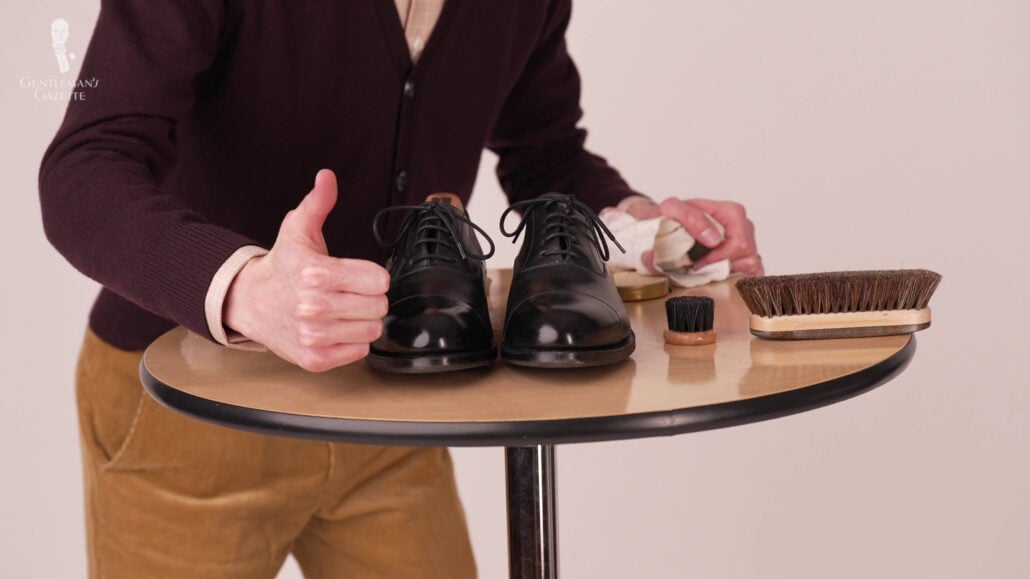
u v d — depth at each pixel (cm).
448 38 128
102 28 108
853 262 226
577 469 233
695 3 223
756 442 229
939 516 228
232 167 124
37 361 223
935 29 217
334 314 79
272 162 124
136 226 91
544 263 96
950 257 222
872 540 230
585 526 235
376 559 143
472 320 89
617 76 228
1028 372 223
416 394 84
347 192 130
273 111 121
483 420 77
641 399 80
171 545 129
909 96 220
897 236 224
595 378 87
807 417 228
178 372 95
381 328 81
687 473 231
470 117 138
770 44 222
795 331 96
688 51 225
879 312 96
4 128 214
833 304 96
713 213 128
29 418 224
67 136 103
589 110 229
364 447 136
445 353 87
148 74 106
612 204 150
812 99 223
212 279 86
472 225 100
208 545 130
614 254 125
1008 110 217
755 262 130
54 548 227
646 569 235
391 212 132
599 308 90
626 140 229
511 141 164
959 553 229
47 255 220
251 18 114
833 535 230
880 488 229
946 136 220
